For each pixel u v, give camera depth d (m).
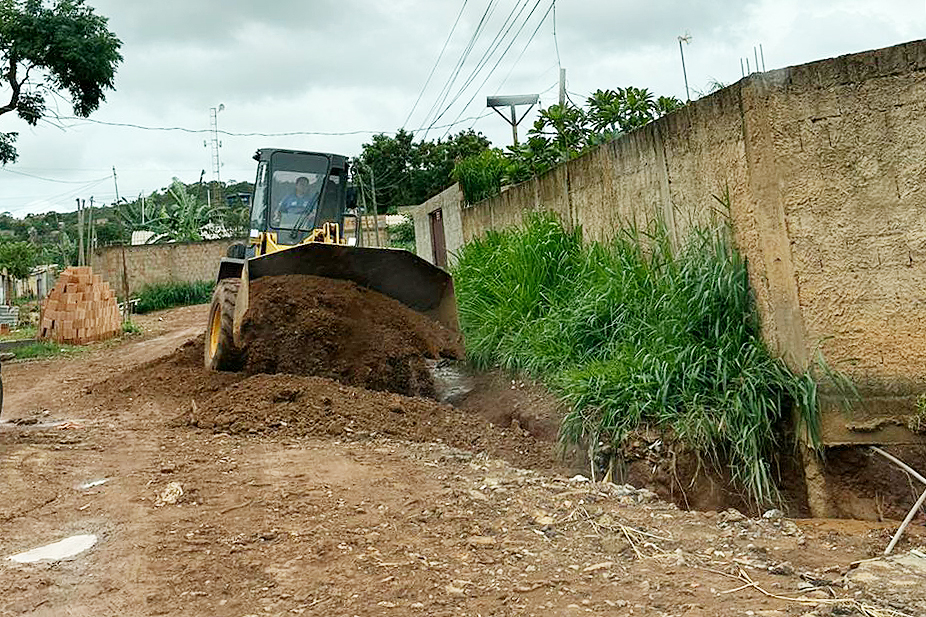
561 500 5.29
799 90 6.25
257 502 5.24
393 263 9.27
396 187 42.66
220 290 9.86
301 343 9.04
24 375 14.24
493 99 23.45
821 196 6.22
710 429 6.28
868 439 6.06
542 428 7.86
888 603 3.63
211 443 7.02
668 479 6.37
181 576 4.10
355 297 9.24
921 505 5.80
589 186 10.17
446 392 9.54
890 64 6.08
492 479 5.81
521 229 11.62
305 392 8.00
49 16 17.61
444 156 42.19
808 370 6.16
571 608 3.59
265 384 8.24
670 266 7.66
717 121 7.11
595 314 8.37
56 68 17.92
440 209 18.83
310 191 11.38
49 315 20.58
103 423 8.26
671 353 6.91
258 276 8.97
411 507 5.10
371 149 42.78
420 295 9.54
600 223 9.95
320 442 7.06
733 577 3.97
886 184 6.11
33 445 7.16
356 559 4.22
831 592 3.75
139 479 5.89
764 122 6.35
